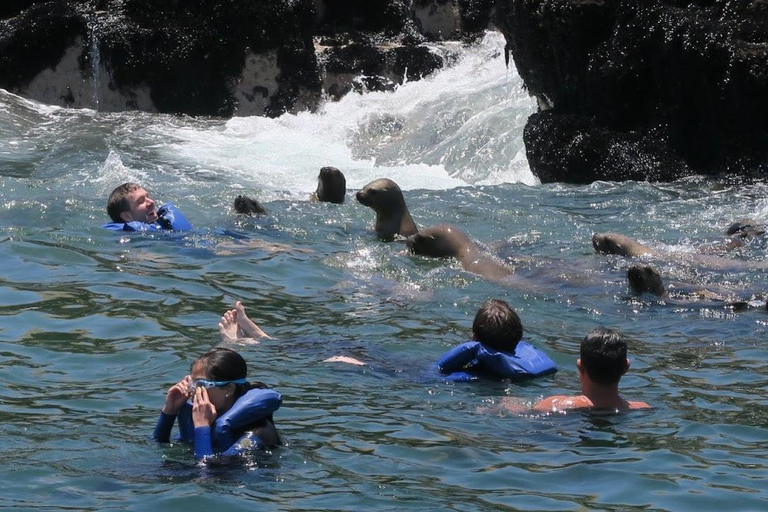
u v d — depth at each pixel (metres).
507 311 15.35
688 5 32.53
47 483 10.80
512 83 40.72
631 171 31.81
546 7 33.47
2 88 41.47
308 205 26.69
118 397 13.54
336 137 39.12
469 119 38.47
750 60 30.06
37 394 13.59
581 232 24.73
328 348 15.84
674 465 11.65
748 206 27.30
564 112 34.44
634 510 10.51
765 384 14.59
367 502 10.50
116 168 30.86
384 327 17.12
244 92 41.81
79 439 12.03
